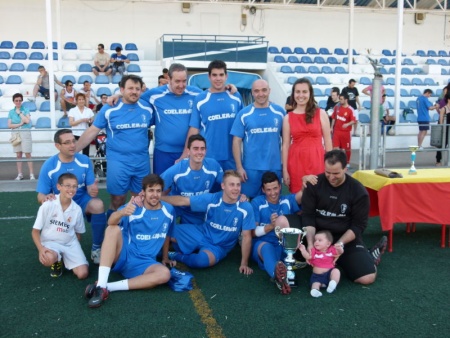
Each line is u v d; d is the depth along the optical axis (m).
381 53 20.70
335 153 3.77
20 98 8.61
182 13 19.25
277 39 20.31
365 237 5.24
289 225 4.07
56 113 13.20
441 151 9.67
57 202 3.97
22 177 8.64
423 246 4.91
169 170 4.42
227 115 4.83
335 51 20.30
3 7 17.69
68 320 3.20
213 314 3.28
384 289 3.73
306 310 3.35
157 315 3.27
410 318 3.22
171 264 4.19
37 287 3.79
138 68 15.91
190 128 4.88
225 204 4.20
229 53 16.16
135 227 3.92
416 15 21.45
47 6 11.40
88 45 17.66
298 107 4.59
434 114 15.14
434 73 18.72
